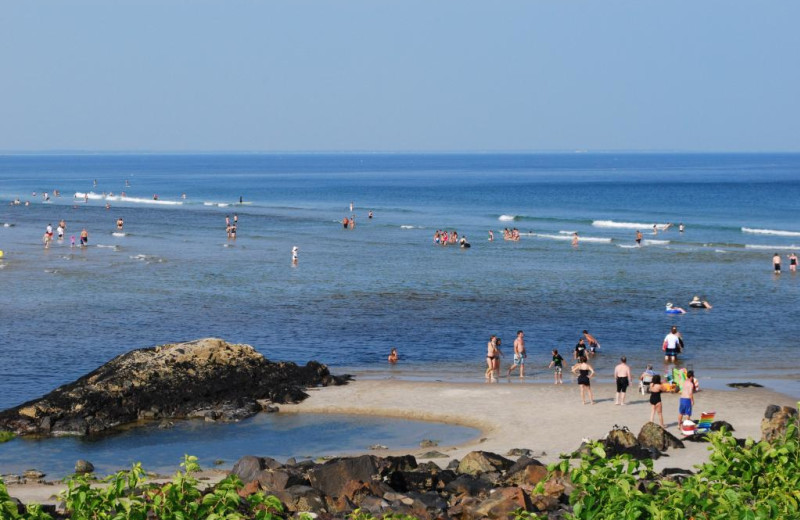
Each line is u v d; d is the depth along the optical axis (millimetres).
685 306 125875
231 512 29719
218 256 185125
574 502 29984
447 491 47781
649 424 59188
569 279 152750
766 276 156500
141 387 74250
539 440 63812
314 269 165625
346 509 43344
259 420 71750
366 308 124438
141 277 154000
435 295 135750
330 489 46781
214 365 78562
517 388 80500
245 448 64250
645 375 77125
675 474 49500
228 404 74375
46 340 103062
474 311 122125
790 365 90438
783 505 29000
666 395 76438
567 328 110688
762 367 89562
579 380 74125
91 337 105062
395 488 48062
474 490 47250
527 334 107250
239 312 121375
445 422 70375
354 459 48750
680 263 174750
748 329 109750
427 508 43438
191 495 29672
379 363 92938
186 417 72812
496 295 135625
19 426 68750
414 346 100938
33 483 55531
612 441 57188
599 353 97000
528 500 43438
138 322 114312
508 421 69562
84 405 71125
